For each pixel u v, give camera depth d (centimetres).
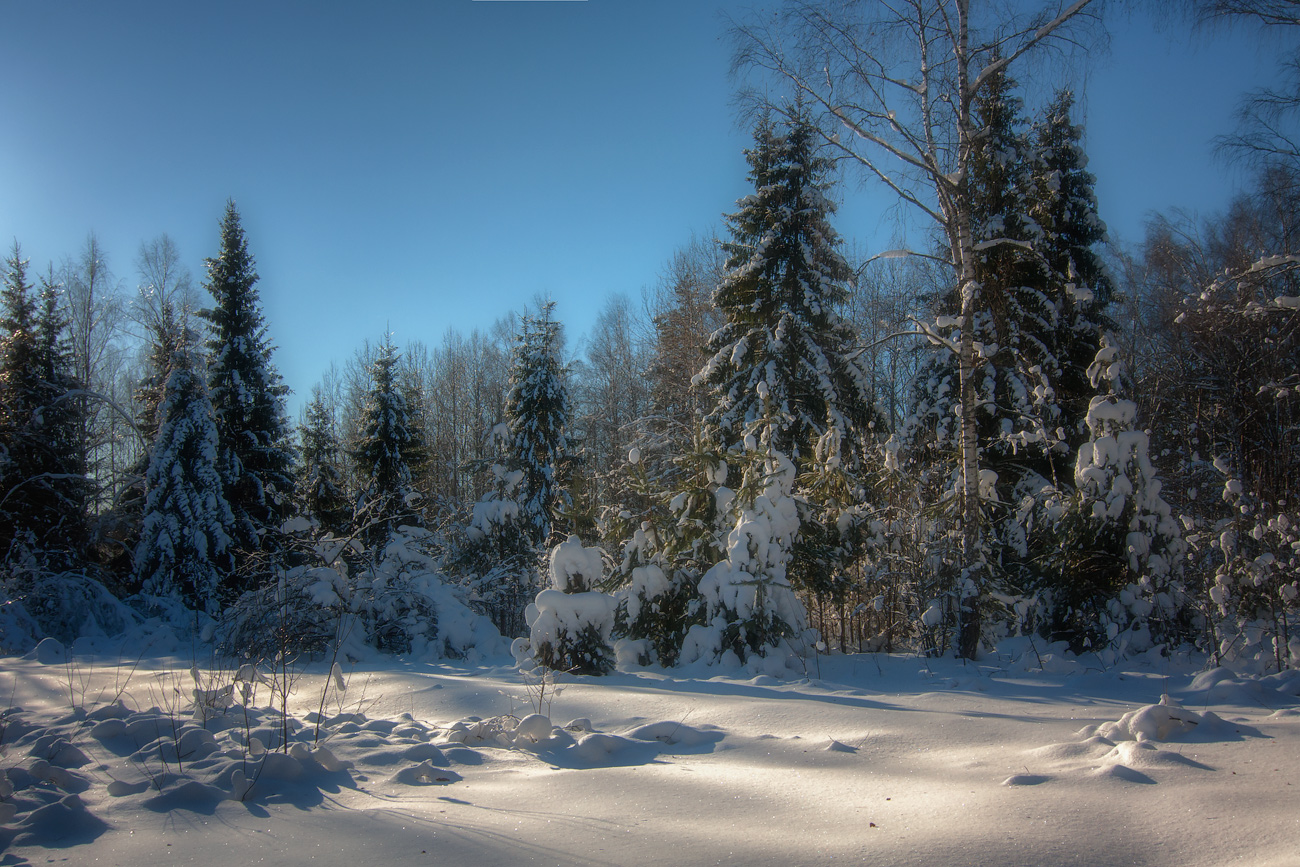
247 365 2159
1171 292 1767
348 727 567
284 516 2106
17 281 2047
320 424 2400
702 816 365
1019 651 980
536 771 461
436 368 4031
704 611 977
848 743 521
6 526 1733
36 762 446
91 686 825
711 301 1834
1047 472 1423
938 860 300
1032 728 544
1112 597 984
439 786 431
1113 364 1027
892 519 1155
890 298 2583
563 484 2428
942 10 977
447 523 1802
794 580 1046
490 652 1151
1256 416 1257
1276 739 462
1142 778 393
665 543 1061
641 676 870
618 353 3434
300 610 1052
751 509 974
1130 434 991
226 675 847
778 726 583
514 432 2361
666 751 518
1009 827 334
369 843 340
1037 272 1462
